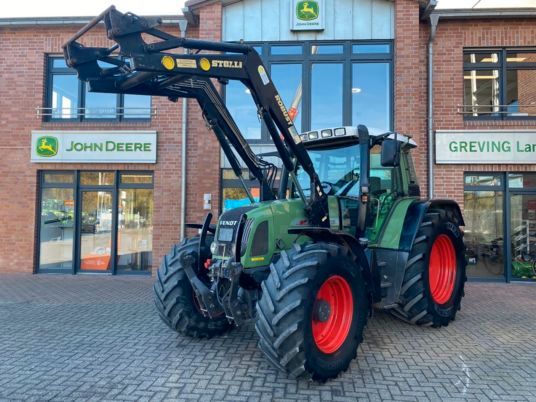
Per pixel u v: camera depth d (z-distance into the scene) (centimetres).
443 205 628
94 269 1023
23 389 374
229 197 962
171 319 485
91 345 494
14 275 995
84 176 1027
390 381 390
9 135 1022
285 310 355
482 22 945
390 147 457
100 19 366
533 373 410
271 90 447
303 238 457
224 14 962
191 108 1001
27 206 1014
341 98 948
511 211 932
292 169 464
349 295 413
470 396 360
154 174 1001
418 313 539
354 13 944
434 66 949
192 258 462
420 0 912
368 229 525
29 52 1029
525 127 925
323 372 374
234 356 454
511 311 659
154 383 386
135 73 402
